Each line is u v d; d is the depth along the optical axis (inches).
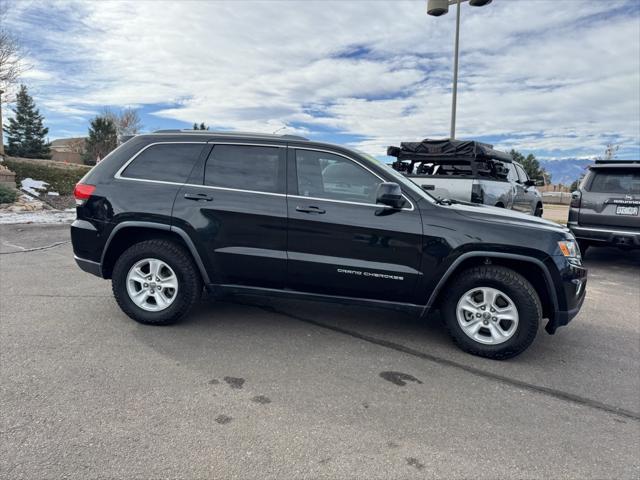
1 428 102.2
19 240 339.6
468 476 93.3
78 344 149.8
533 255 148.3
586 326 193.8
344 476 91.4
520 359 155.3
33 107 2271.2
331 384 130.3
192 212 161.5
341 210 156.5
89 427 103.8
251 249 160.4
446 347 161.8
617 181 306.8
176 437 101.6
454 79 505.7
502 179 384.5
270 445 100.3
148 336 159.0
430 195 167.2
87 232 168.1
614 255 384.5
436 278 153.3
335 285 158.9
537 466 97.6
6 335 155.2
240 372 135.0
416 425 111.3
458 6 481.4
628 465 99.3
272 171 163.2
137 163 170.7
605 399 129.5
